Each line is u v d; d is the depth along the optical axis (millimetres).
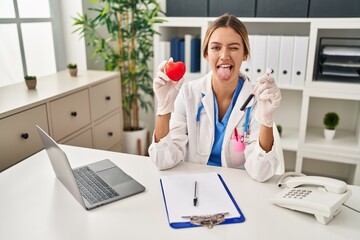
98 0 2537
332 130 2465
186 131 1487
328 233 932
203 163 1469
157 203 1083
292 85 2410
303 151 2453
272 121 1194
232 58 1315
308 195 1029
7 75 2318
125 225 971
